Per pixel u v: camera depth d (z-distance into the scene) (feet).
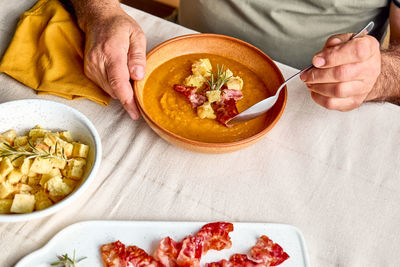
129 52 3.99
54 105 3.52
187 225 3.23
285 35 5.86
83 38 4.42
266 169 3.73
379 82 4.36
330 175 3.73
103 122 3.94
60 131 3.64
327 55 3.61
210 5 5.91
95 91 4.06
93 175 3.11
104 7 4.38
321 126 4.13
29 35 4.44
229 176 3.64
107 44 3.92
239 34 6.06
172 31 4.92
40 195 3.14
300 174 3.71
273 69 4.13
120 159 3.66
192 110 3.93
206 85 4.16
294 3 5.56
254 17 5.76
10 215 2.82
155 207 3.36
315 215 3.43
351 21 5.79
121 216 3.29
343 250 3.24
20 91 4.08
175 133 3.74
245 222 3.31
